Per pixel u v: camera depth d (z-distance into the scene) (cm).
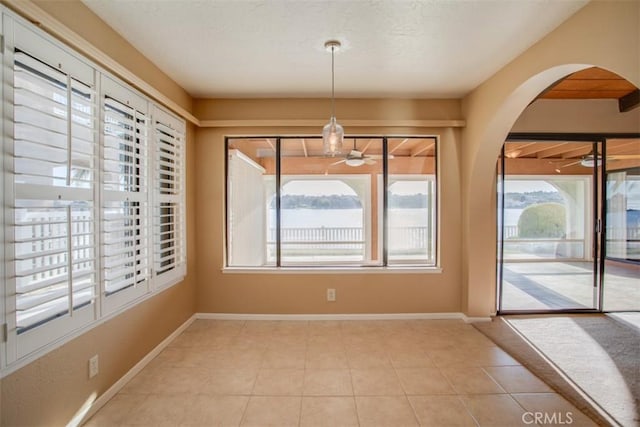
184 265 320
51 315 161
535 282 392
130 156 229
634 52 163
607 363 260
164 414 198
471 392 221
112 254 204
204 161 355
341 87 319
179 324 316
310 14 198
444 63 267
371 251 373
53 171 163
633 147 378
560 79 241
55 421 169
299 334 318
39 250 158
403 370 250
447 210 359
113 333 215
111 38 212
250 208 373
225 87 319
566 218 383
